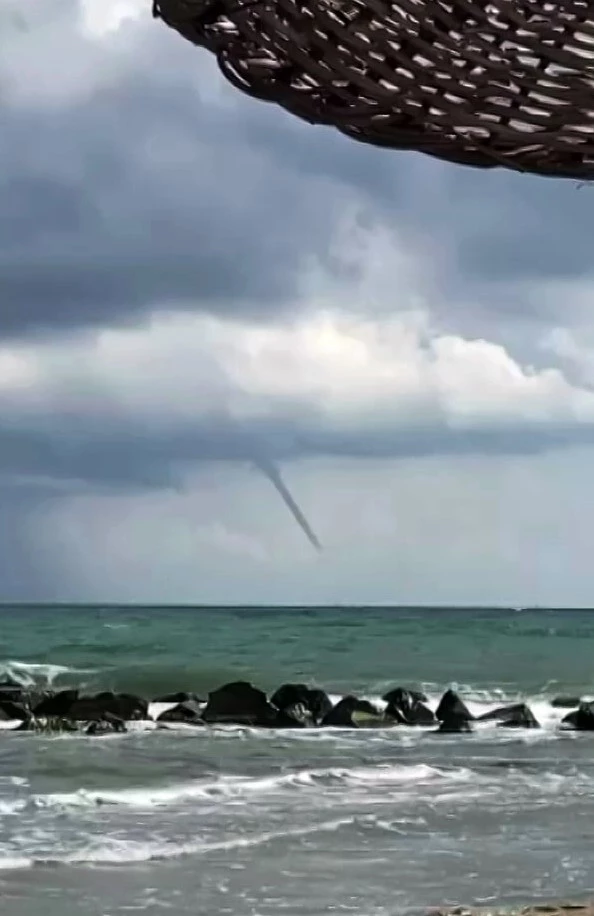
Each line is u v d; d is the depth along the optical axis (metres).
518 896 11.85
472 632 66.12
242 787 18.78
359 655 50.34
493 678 42.69
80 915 11.09
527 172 2.29
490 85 1.96
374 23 1.90
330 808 17.05
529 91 1.96
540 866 13.25
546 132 2.14
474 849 14.12
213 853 13.90
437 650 53.22
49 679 39.47
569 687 40.53
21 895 11.83
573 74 1.92
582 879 12.59
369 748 25.05
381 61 1.96
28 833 14.97
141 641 55.72
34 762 22.06
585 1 1.80
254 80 2.17
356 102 2.14
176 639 57.47
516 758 23.44
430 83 1.96
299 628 68.38
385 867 13.20
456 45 1.88
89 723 28.09
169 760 22.55
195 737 26.72
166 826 15.58
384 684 40.00
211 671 42.53
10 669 39.62
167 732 27.64
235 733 27.70
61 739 26.08
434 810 16.89
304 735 27.53
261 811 16.78
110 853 13.79
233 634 61.31
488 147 2.22
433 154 2.27
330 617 86.81
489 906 11.38
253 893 11.97
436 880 12.55
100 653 49.59
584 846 14.34
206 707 29.98
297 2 1.92
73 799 17.38
